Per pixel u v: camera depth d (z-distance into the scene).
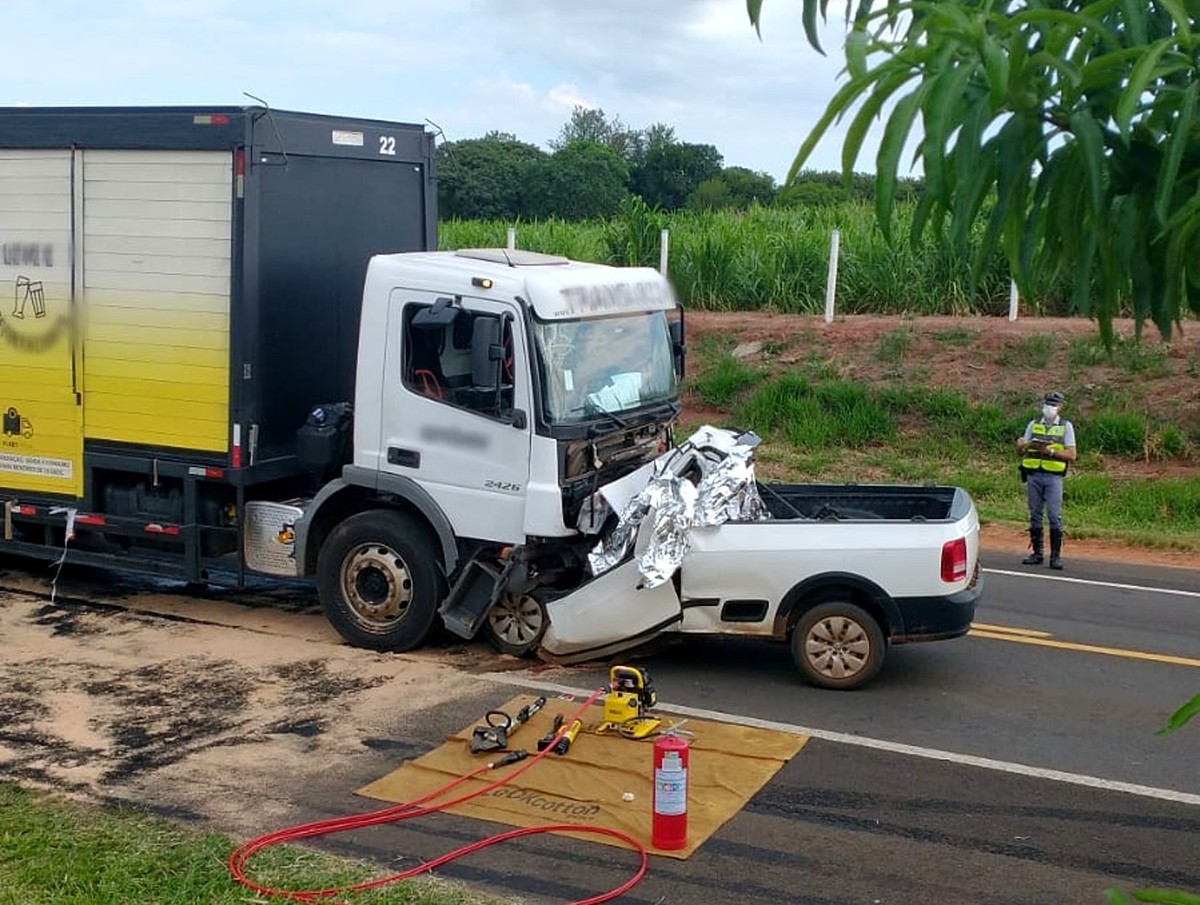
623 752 7.82
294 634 10.36
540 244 27.61
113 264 10.31
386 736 8.15
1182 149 1.79
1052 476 13.52
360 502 10.16
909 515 10.13
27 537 11.38
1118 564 13.88
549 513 9.16
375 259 9.63
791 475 18.55
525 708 8.34
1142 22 1.78
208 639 10.19
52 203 10.48
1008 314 22.66
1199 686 9.48
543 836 6.72
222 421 10.05
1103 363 19.88
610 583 9.16
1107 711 8.88
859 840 6.75
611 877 6.28
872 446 19.58
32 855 6.28
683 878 6.28
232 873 6.11
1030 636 10.78
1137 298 2.02
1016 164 1.88
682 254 25.14
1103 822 7.03
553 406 9.16
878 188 1.77
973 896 6.15
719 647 10.25
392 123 11.12
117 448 10.54
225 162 9.80
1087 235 1.95
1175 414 18.41
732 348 22.61
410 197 11.36
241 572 10.41
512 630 9.78
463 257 9.81
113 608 11.07
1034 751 8.08
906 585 8.91
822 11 2.06
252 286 9.86
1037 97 1.84
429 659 9.74
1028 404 19.48
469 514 9.43
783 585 9.04
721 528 9.09
